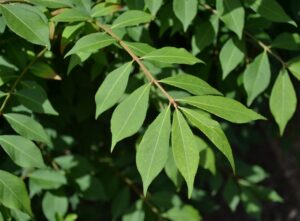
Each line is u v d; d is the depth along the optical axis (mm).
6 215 1761
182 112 1547
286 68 2186
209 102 1553
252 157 5066
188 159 1426
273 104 2141
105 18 2223
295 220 5027
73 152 3131
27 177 2514
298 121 3342
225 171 3080
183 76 1655
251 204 3020
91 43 1733
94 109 2902
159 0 1930
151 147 1469
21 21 1684
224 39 2451
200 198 3293
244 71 2402
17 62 2170
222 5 2020
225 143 1450
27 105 1981
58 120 2842
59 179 2424
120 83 1659
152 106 2920
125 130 1537
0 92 1978
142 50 1786
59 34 2109
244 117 1521
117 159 3027
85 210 3268
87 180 2631
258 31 2398
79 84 2789
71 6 1922
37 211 2883
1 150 2490
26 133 1830
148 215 2773
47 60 2363
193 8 1936
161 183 3090
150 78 1639
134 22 1898
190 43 2707
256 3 2039
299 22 2738
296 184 5090
